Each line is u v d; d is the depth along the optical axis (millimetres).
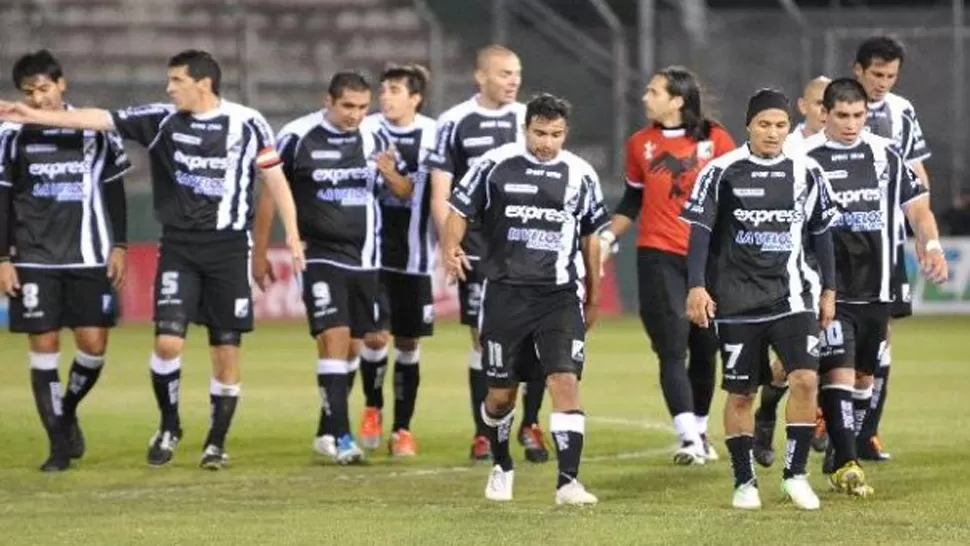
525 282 31141
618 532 27344
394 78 40625
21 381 56562
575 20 94312
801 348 30281
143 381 56125
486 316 31469
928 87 84125
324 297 38125
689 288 30219
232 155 36406
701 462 37000
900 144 37250
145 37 93875
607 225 31750
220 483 34594
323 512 30000
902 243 34969
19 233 36750
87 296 37344
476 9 95375
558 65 87875
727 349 30594
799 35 83750
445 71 94875
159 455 37406
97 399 50906
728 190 30344
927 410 47188
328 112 38625
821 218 30703
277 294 81875
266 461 38250
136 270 80750
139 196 80562
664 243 37156
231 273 36781
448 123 39062
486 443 38406
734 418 30656
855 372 34375
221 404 37188
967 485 33156
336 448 37875
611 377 57625
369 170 38531
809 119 36312
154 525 28406
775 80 83812
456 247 31562
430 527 27969
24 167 36625
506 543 26297
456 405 49844
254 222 38812
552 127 30875
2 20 90500
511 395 31656
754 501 30344
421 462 38250
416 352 40125
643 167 37531
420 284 40219
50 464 36812
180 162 36312
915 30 83562
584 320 31625
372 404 40812
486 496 32062
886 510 29953
